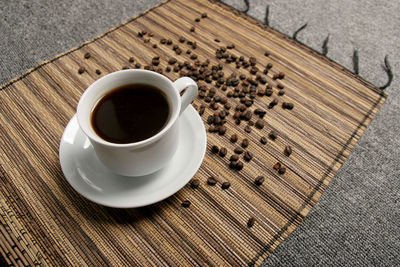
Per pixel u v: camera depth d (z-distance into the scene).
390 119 0.66
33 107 0.52
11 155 0.48
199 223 0.44
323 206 0.56
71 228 0.44
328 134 0.52
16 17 0.77
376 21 0.81
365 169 0.60
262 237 0.44
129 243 0.43
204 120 0.53
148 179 0.44
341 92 0.56
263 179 0.47
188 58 0.59
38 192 0.46
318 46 0.76
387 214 0.56
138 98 0.44
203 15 0.64
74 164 0.44
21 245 0.43
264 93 0.55
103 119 0.43
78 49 0.59
